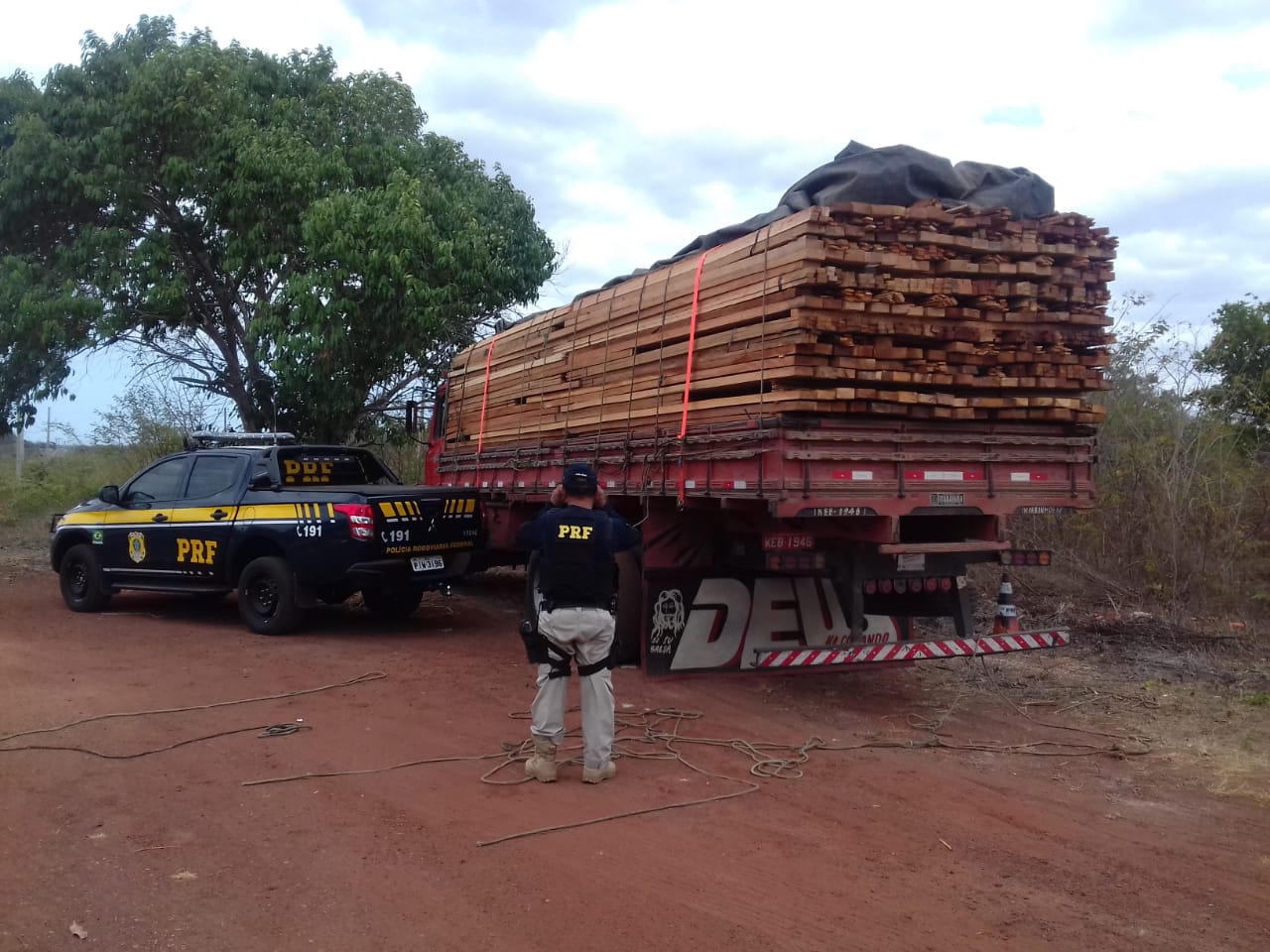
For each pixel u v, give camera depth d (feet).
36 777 18.67
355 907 13.47
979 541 23.62
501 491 34.91
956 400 22.00
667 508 26.45
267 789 18.08
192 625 34.88
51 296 52.01
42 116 53.26
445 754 20.25
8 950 12.28
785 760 20.02
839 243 20.84
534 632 18.57
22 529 63.05
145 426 66.03
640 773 19.25
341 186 52.80
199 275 57.31
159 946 12.43
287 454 34.83
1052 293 22.71
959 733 22.30
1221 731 22.47
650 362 26.08
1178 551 35.32
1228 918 13.51
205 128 51.88
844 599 24.32
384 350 52.60
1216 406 37.81
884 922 13.20
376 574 31.27
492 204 58.39
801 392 20.57
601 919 13.16
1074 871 14.96
